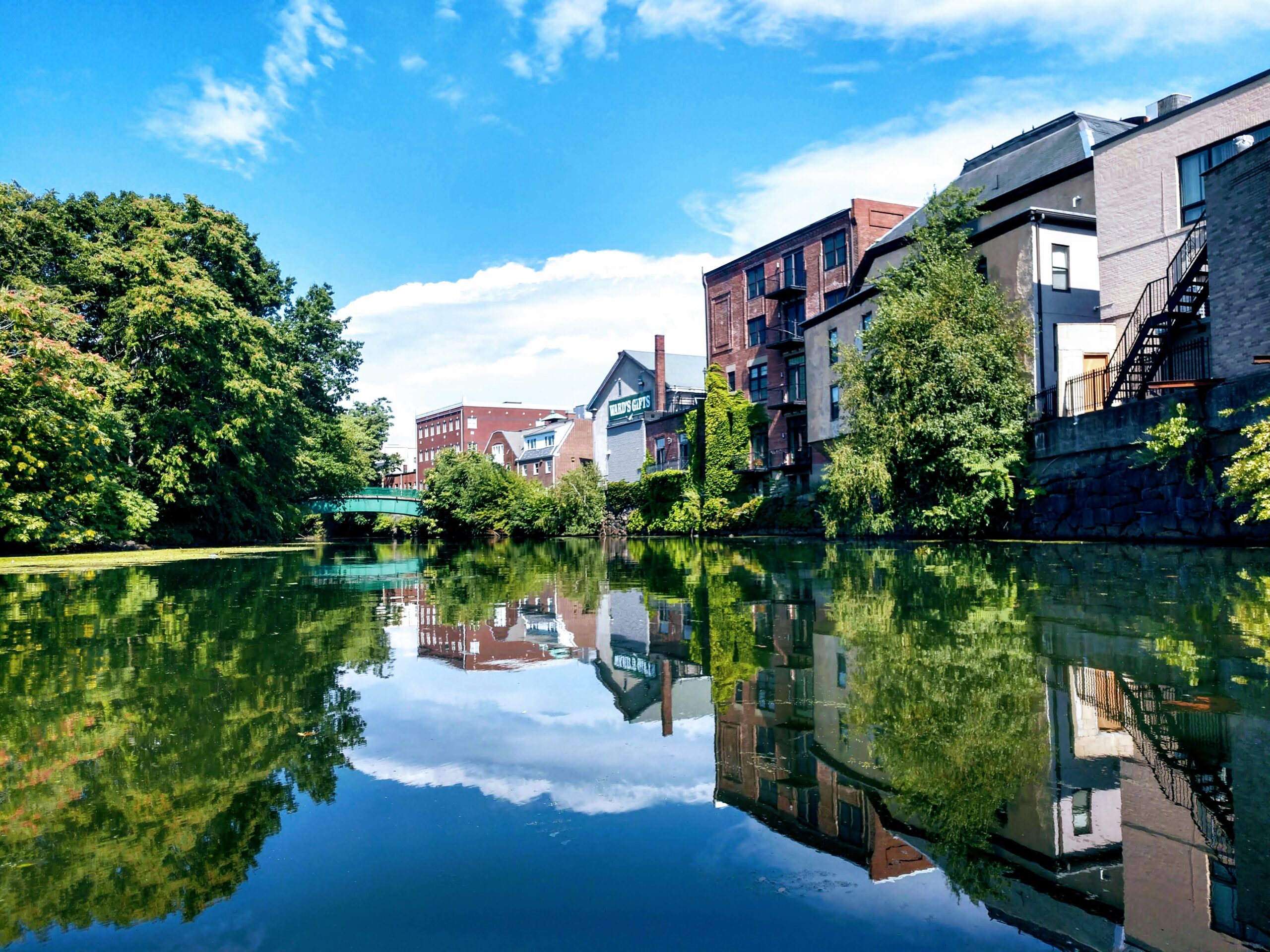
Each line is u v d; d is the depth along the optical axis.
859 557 14.20
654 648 5.58
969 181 25.72
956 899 1.79
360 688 4.20
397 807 2.40
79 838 2.15
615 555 20.77
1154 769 2.62
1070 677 3.95
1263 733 2.97
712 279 41.69
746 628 6.30
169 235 27.89
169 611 8.00
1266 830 2.15
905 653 4.76
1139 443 13.88
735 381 39.91
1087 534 15.35
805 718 3.43
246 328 28.00
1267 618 5.39
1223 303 13.11
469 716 3.59
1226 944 1.55
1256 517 9.96
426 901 1.79
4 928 1.65
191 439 26.86
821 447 29.47
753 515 34.53
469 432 89.25
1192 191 16.44
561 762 2.87
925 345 18.22
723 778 2.68
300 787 2.58
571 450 61.16
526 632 6.50
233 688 4.20
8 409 18.34
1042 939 1.59
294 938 1.60
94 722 3.45
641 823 2.29
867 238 33.25
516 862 2.01
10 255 25.78
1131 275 17.52
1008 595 7.28
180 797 2.50
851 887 1.86
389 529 66.12
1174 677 3.87
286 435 34.66
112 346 26.42
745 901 1.79
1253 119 15.32
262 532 34.41
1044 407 18.36
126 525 22.95
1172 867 1.92
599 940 1.62
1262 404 10.12
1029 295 19.14
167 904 1.77
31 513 19.25
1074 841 2.10
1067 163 20.58
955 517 17.98
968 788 2.52
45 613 7.73
